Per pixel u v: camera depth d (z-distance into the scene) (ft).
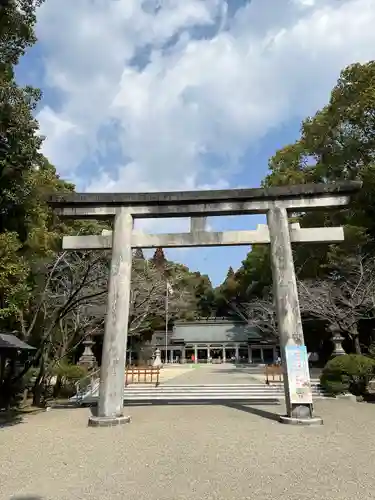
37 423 37.11
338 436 28.84
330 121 94.48
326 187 37.96
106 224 86.33
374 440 27.53
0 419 39.99
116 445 26.81
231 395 54.90
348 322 65.82
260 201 39.22
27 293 35.45
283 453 24.11
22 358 58.34
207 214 39.91
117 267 37.78
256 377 78.54
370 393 54.13
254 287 129.90
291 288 36.32
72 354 80.69
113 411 34.81
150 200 39.32
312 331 112.88
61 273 58.08
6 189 34.68
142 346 140.15
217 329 190.08
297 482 18.66
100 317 74.95
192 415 39.65
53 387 63.26
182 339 184.96
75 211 39.91
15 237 33.30
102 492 17.54
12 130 33.40
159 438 28.86
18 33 36.24
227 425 33.83
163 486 18.28
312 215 91.81
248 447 25.84
